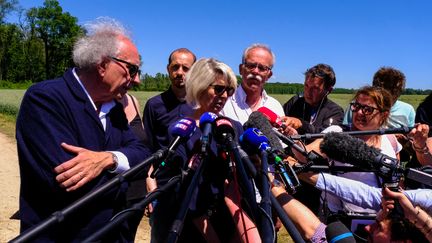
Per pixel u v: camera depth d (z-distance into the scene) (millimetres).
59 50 81938
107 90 2318
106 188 1885
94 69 2279
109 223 1848
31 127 2154
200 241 2689
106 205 2279
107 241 2314
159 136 4188
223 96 2777
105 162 2188
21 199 2234
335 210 3070
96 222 2240
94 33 2314
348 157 2453
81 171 2080
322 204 3143
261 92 4352
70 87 2277
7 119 17719
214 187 2654
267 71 4145
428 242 2434
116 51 2277
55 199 2168
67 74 2338
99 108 2463
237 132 2842
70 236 2201
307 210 2602
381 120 3293
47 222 1668
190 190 2109
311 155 2689
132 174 2018
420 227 2396
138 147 2537
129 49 2336
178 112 4133
